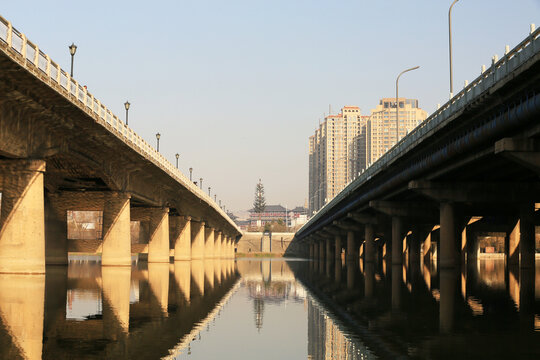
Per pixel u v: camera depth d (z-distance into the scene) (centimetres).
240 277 6694
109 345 1991
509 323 2659
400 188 7000
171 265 9050
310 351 2033
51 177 6494
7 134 3906
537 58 3075
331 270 9219
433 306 3397
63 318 2580
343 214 11412
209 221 13912
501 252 19512
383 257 15225
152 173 7325
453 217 5878
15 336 2098
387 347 2098
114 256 6731
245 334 2369
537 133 3472
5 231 4266
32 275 4253
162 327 2439
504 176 5556
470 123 4200
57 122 4381
